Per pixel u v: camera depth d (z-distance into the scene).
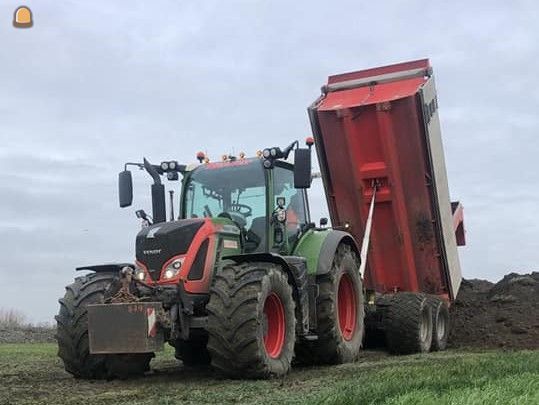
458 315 13.71
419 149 10.50
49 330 20.78
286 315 7.37
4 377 7.54
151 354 7.70
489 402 4.64
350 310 9.42
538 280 15.36
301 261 8.16
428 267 11.53
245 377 6.87
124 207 8.27
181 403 5.43
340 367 8.30
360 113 10.48
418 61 10.88
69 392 6.23
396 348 10.70
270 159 8.20
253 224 8.12
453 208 12.86
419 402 4.62
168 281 7.15
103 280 7.50
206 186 8.46
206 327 6.81
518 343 12.08
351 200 11.24
